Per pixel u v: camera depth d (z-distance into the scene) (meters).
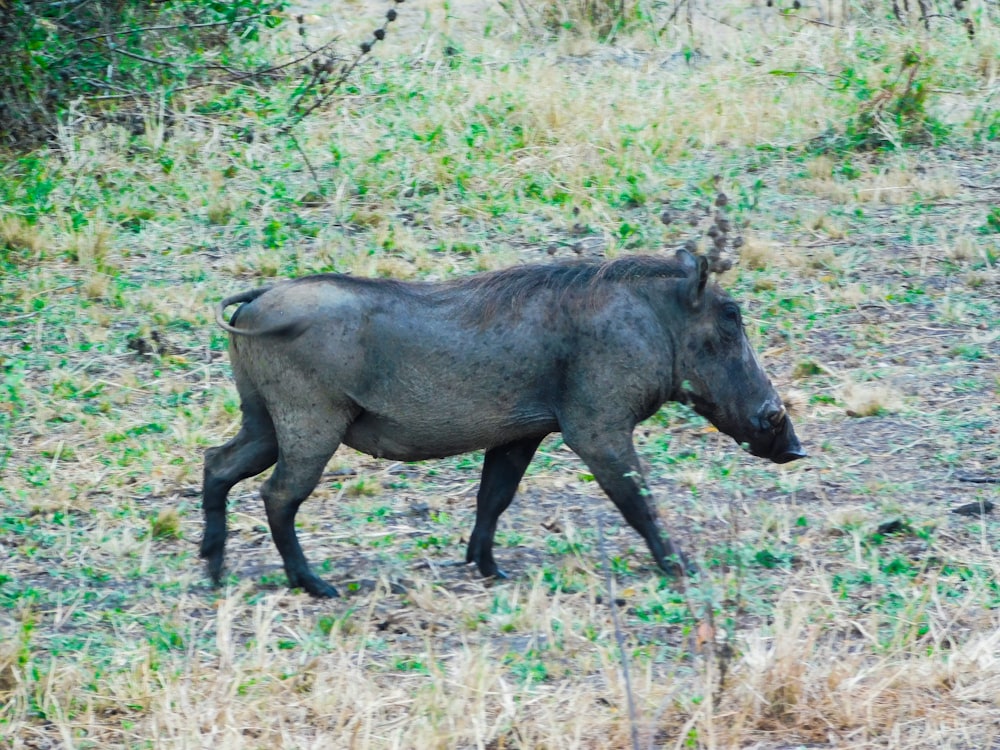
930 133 29.22
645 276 15.03
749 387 15.27
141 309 22.69
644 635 13.62
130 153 27.81
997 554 15.41
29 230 24.52
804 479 17.81
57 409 19.64
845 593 14.38
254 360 14.50
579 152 27.91
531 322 14.61
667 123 29.38
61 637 13.68
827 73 31.64
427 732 11.42
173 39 30.88
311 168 26.80
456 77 31.41
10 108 27.91
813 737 11.68
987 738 11.58
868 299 23.09
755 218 25.83
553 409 14.82
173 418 19.48
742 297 22.98
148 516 16.78
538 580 14.62
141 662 12.82
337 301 14.33
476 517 15.70
